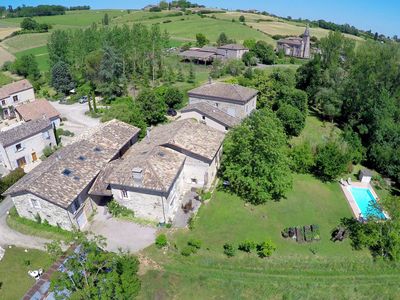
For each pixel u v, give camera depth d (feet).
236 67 334.24
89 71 293.23
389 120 199.21
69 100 293.84
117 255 104.17
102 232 123.54
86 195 129.59
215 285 104.58
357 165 186.39
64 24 613.11
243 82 261.85
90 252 87.10
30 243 120.37
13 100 275.59
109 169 136.77
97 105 278.26
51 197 117.08
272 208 137.80
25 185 120.26
